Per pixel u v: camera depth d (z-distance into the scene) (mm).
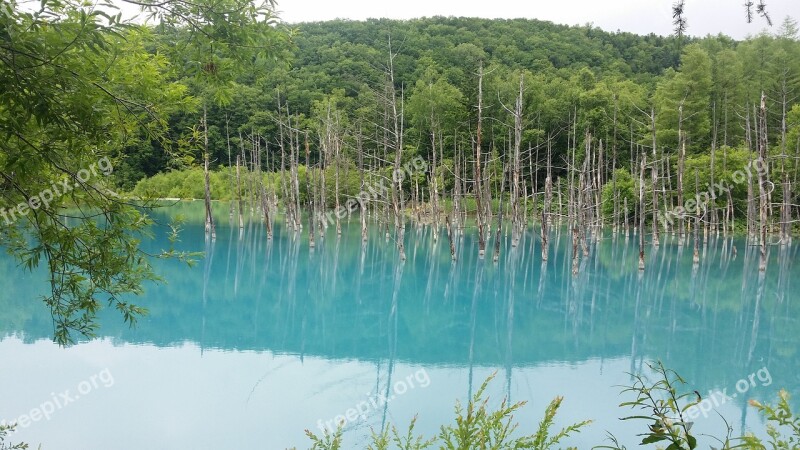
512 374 10445
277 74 58625
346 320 14844
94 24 2535
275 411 8328
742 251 28953
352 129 40219
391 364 11047
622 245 32156
